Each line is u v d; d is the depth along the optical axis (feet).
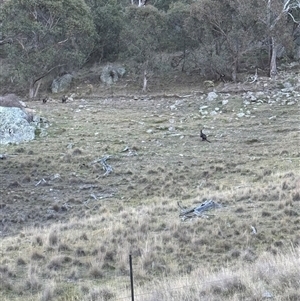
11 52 184.03
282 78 169.89
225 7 177.06
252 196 72.79
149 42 183.62
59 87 195.31
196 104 148.97
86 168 103.24
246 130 122.93
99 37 205.16
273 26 173.68
